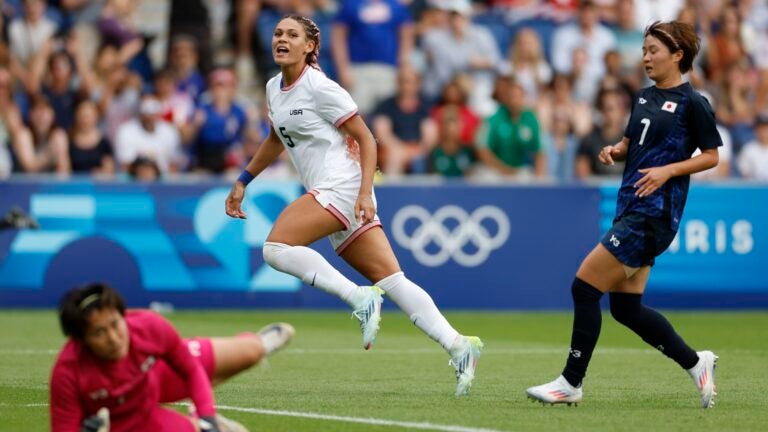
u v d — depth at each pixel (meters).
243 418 23.34
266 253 26.56
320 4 69.12
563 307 55.31
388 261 26.94
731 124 68.62
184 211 52.97
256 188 53.31
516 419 23.28
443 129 61.50
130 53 64.75
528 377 31.16
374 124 62.28
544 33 70.06
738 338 43.41
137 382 17.72
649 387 29.14
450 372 32.19
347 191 26.52
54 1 65.75
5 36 61.69
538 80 66.56
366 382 29.83
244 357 20.23
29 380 29.78
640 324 25.44
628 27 71.38
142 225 52.69
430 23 67.31
